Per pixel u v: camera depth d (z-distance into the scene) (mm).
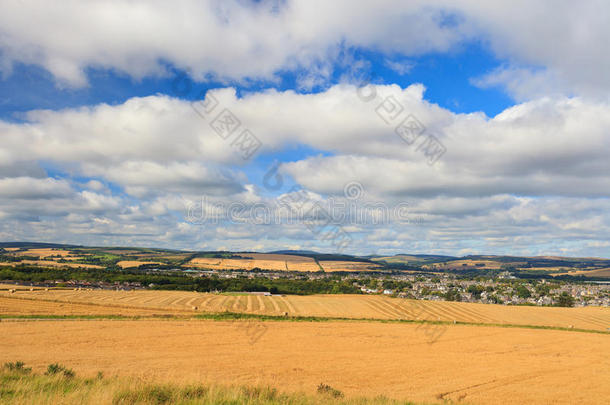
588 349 40750
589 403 22297
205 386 12664
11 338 32906
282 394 14203
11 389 11164
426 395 22438
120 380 14086
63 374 15102
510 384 26188
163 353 30781
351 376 26688
